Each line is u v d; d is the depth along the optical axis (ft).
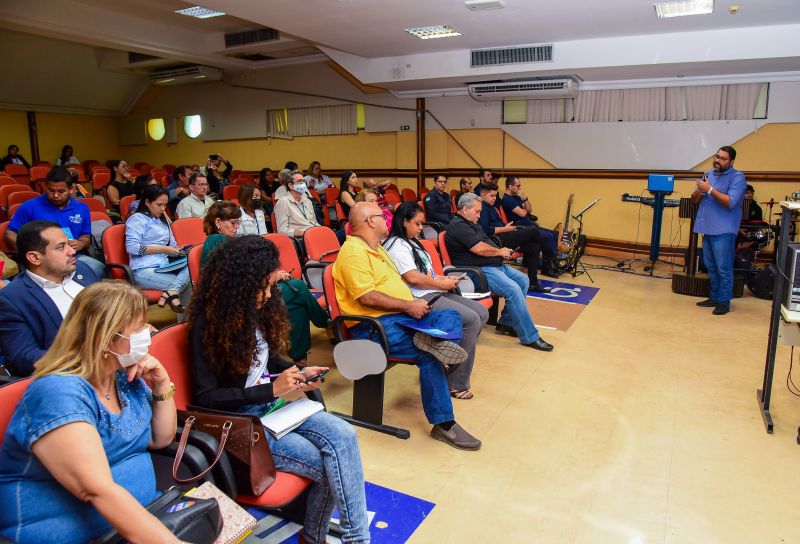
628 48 20.53
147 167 34.86
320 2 16.05
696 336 14.25
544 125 26.07
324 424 6.01
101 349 4.32
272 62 31.89
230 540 4.52
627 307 16.88
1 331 6.57
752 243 19.11
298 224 17.65
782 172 21.91
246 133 34.71
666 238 24.29
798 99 21.34
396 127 29.84
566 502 7.50
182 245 13.58
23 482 3.99
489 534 6.85
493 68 22.79
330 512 6.09
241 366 5.77
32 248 6.81
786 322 9.48
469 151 28.19
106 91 37.06
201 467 5.05
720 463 8.48
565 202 26.30
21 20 22.12
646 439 9.16
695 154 23.25
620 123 24.43
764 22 18.11
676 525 7.07
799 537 6.88
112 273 12.22
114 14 24.66
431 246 12.46
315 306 10.70
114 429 4.46
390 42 21.76
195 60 29.66
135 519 3.90
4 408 4.32
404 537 6.77
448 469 8.23
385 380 11.43
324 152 32.48
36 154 36.63
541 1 15.96
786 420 9.79
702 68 20.97
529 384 11.27
